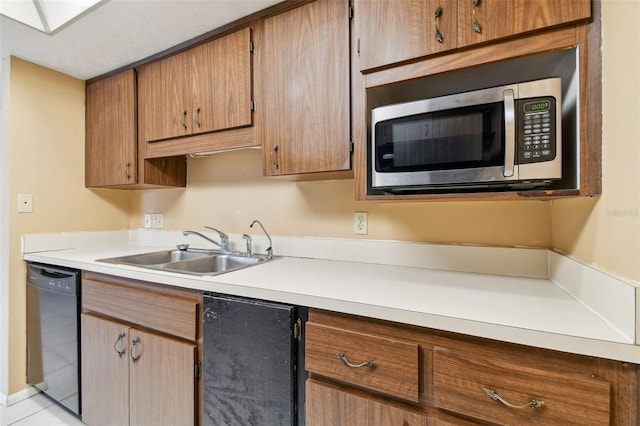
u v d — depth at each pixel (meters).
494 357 0.72
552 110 0.80
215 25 1.52
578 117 0.78
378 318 0.84
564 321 0.71
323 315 0.94
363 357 0.86
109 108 1.99
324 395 0.91
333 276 1.21
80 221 2.10
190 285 1.18
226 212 1.95
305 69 1.31
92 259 1.61
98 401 1.47
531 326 0.69
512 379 0.70
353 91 1.16
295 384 0.99
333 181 1.62
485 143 0.88
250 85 1.46
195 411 1.17
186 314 1.20
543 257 1.19
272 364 1.01
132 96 1.88
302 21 1.31
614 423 0.62
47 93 1.95
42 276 1.73
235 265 1.77
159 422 1.25
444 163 0.95
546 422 0.66
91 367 1.50
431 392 0.79
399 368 0.82
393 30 1.01
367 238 1.53
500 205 1.27
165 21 1.48
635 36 0.61
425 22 0.97
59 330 1.64
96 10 1.40
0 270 1.81
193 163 2.09
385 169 1.05
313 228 1.67
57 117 1.99
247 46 1.46
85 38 1.61
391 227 1.48
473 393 0.73
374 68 1.05
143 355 1.30
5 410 1.73
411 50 0.99
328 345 0.91
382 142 1.05
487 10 0.88
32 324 1.80
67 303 1.60
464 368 0.75
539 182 0.84
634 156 0.61
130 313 1.36
